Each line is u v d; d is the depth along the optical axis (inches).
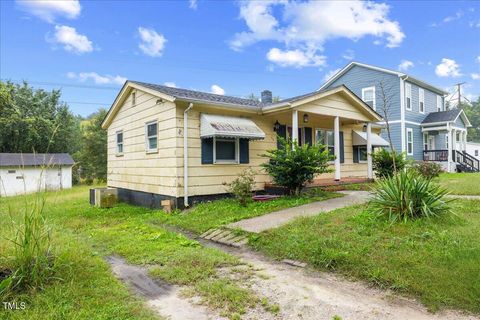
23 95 1190.9
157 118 382.6
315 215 251.4
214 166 372.2
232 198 375.9
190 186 351.6
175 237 232.4
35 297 124.0
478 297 117.8
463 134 944.9
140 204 424.5
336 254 162.4
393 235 183.5
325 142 531.2
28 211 159.9
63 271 146.0
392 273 140.8
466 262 141.6
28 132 1103.0
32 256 136.6
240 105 377.1
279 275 153.8
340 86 431.8
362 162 590.6
